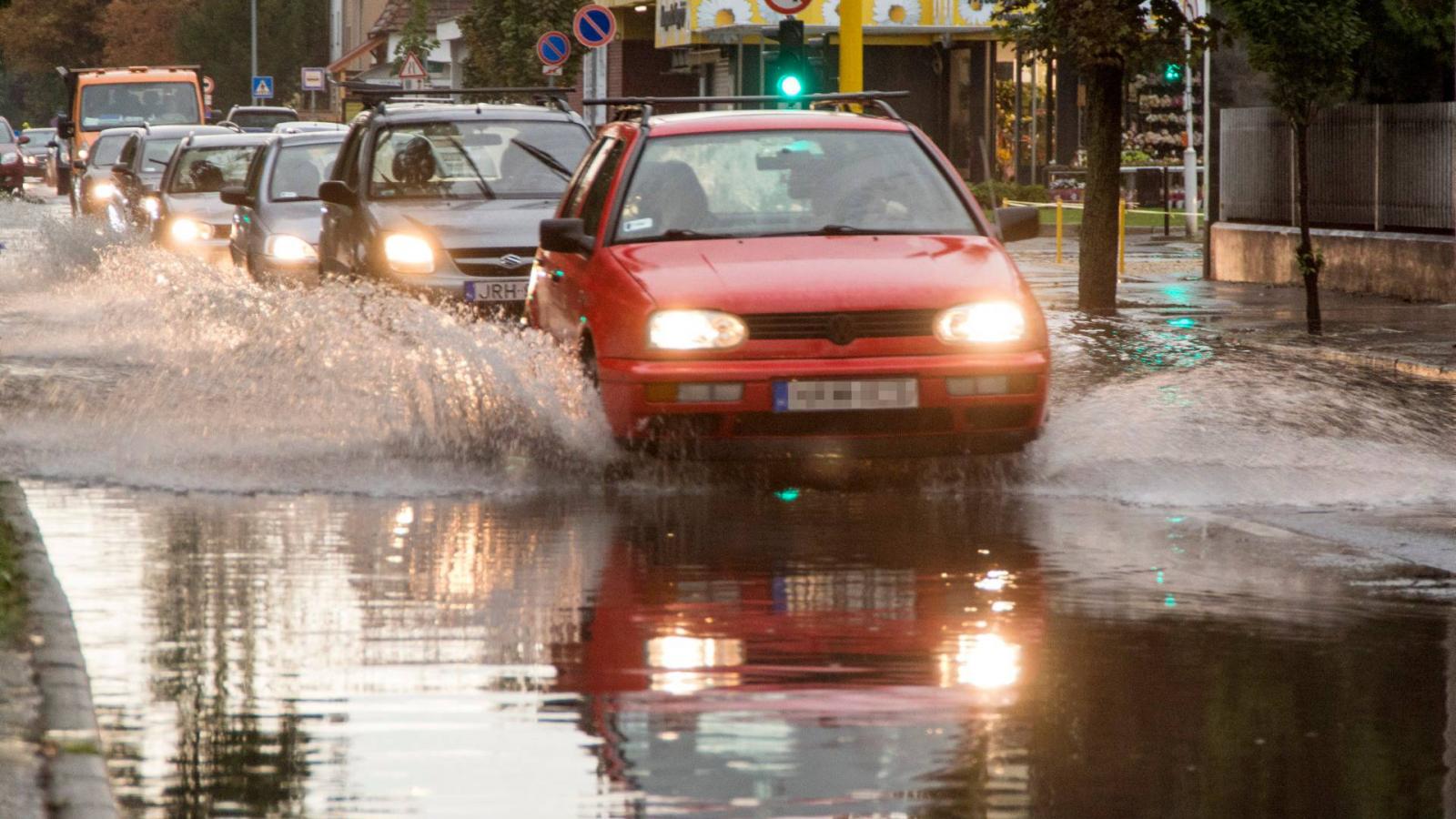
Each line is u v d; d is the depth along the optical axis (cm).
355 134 4650
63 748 1334
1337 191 6738
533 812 1252
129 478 2641
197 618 1816
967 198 2908
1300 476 2745
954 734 1428
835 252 2692
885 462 2773
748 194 2867
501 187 4450
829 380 2527
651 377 2528
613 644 1714
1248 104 7231
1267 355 4609
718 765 1348
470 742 1408
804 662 1647
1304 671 1633
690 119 3002
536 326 3169
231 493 2544
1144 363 4241
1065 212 11600
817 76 5928
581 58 11200
